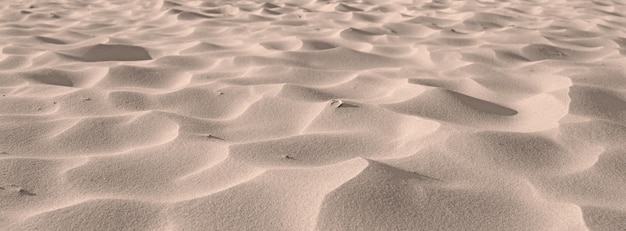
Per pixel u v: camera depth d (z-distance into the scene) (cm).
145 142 194
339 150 189
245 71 272
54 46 331
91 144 193
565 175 178
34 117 210
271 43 343
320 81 260
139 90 241
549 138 197
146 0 543
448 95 229
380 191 164
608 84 254
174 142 191
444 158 183
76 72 265
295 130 205
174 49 328
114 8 505
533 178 175
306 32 387
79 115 214
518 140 193
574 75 263
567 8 523
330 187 165
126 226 155
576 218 158
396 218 158
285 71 269
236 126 209
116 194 166
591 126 204
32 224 154
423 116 214
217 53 313
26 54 303
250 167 177
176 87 251
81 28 404
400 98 230
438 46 347
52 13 462
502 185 172
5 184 168
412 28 411
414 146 189
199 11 488
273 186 167
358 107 217
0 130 198
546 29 416
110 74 261
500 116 220
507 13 488
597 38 381
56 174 174
